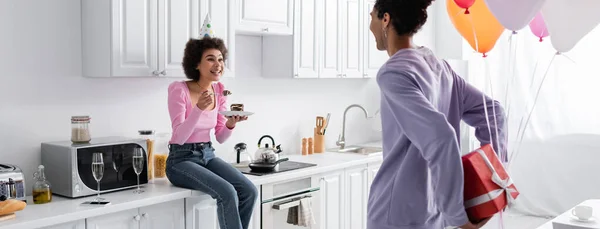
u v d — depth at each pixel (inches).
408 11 71.4
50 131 128.5
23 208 105.6
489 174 69.0
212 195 127.0
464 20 89.5
